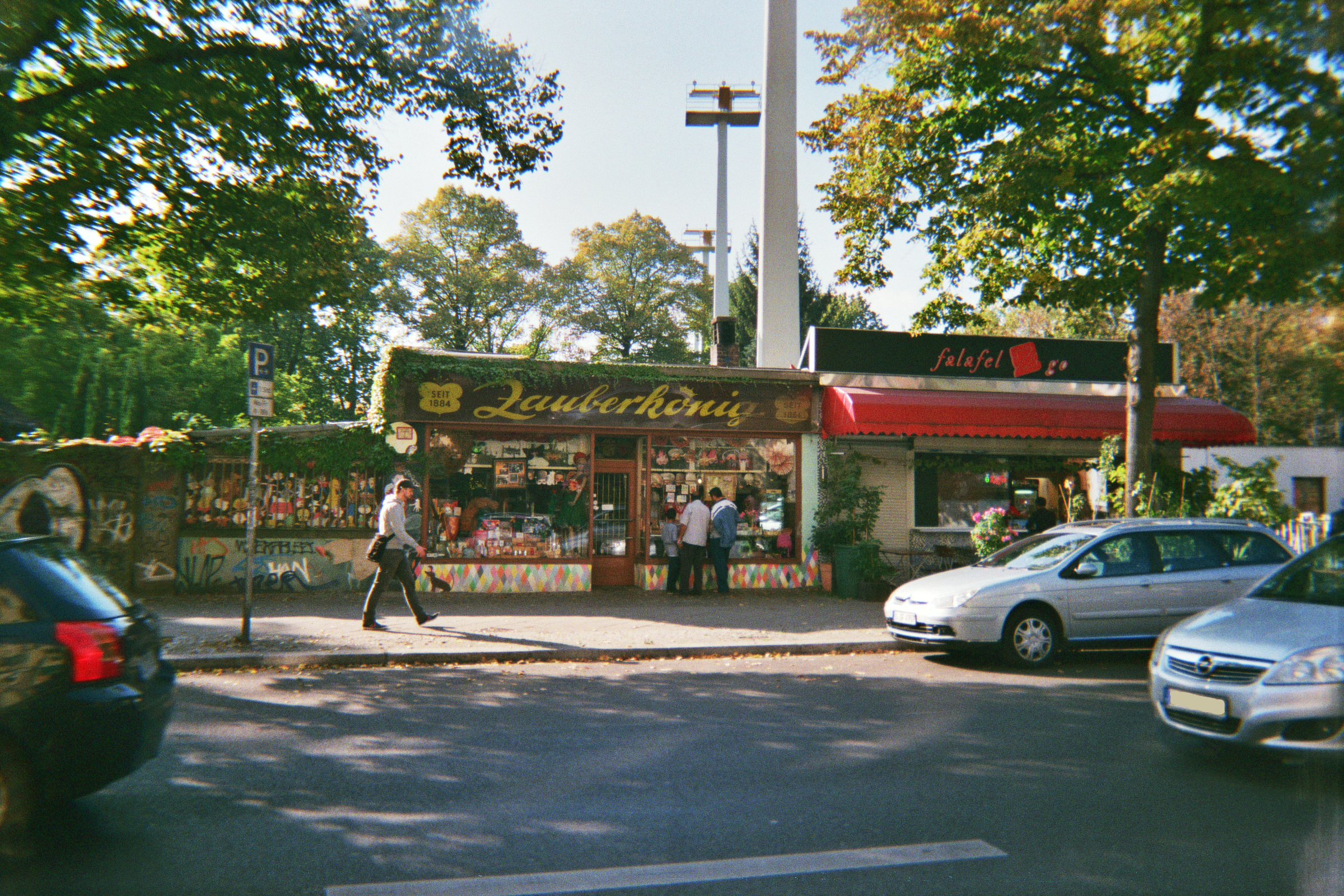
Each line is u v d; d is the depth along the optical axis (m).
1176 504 13.60
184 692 8.03
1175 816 4.91
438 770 5.75
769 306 21.59
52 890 3.89
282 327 43.19
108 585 4.97
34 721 4.25
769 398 16.34
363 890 3.92
